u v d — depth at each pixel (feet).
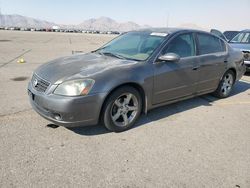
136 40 16.21
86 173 9.75
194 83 16.75
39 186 8.88
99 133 13.03
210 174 10.05
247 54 29.48
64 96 11.44
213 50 18.42
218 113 16.92
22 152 10.94
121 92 12.76
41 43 69.10
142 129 13.82
